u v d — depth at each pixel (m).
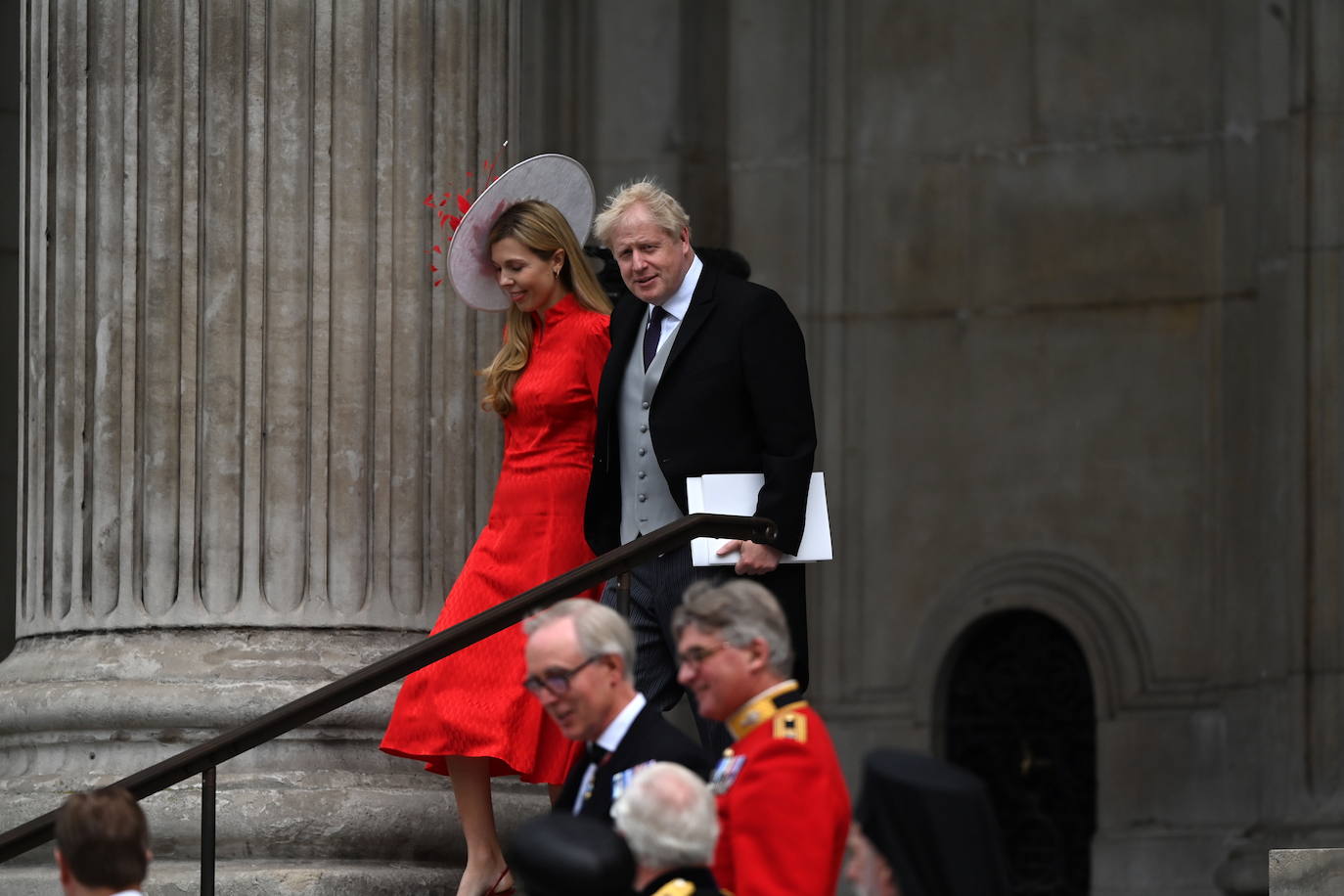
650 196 22.55
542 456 23.80
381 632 26.34
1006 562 48.28
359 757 25.70
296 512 26.28
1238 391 46.53
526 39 50.16
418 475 26.75
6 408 42.22
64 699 25.61
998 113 49.31
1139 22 48.34
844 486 49.56
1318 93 45.34
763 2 50.50
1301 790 43.97
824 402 49.78
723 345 22.34
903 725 48.56
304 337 26.47
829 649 49.28
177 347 26.45
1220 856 45.31
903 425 49.41
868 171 49.97
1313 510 44.53
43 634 27.05
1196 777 46.03
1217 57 47.41
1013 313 48.84
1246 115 47.00
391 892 24.30
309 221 26.62
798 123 50.16
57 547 26.98
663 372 22.44
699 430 22.31
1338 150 45.00
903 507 49.22
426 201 26.84
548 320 23.92
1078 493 47.94
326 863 24.59
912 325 49.56
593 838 14.77
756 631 16.31
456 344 27.14
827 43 50.28
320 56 26.84
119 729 25.56
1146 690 46.78
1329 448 44.50
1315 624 44.28
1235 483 46.34
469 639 21.06
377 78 27.00
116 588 26.42
